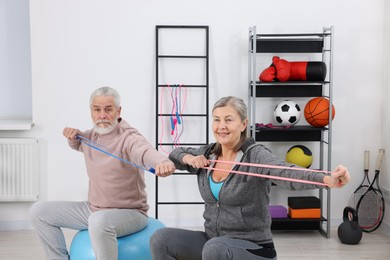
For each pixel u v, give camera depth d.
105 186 2.95
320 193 4.55
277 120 4.35
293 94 4.49
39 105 4.47
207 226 2.57
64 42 4.45
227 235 2.47
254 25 4.50
